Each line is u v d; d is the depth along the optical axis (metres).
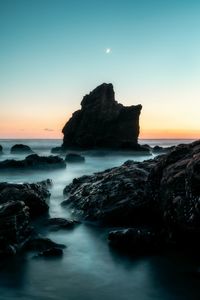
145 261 12.48
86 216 18.30
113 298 9.83
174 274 11.39
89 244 14.31
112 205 18.02
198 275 11.30
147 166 23.50
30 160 45.31
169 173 15.71
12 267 11.84
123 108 100.56
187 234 13.38
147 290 10.29
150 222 17.47
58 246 13.88
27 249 13.45
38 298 9.75
